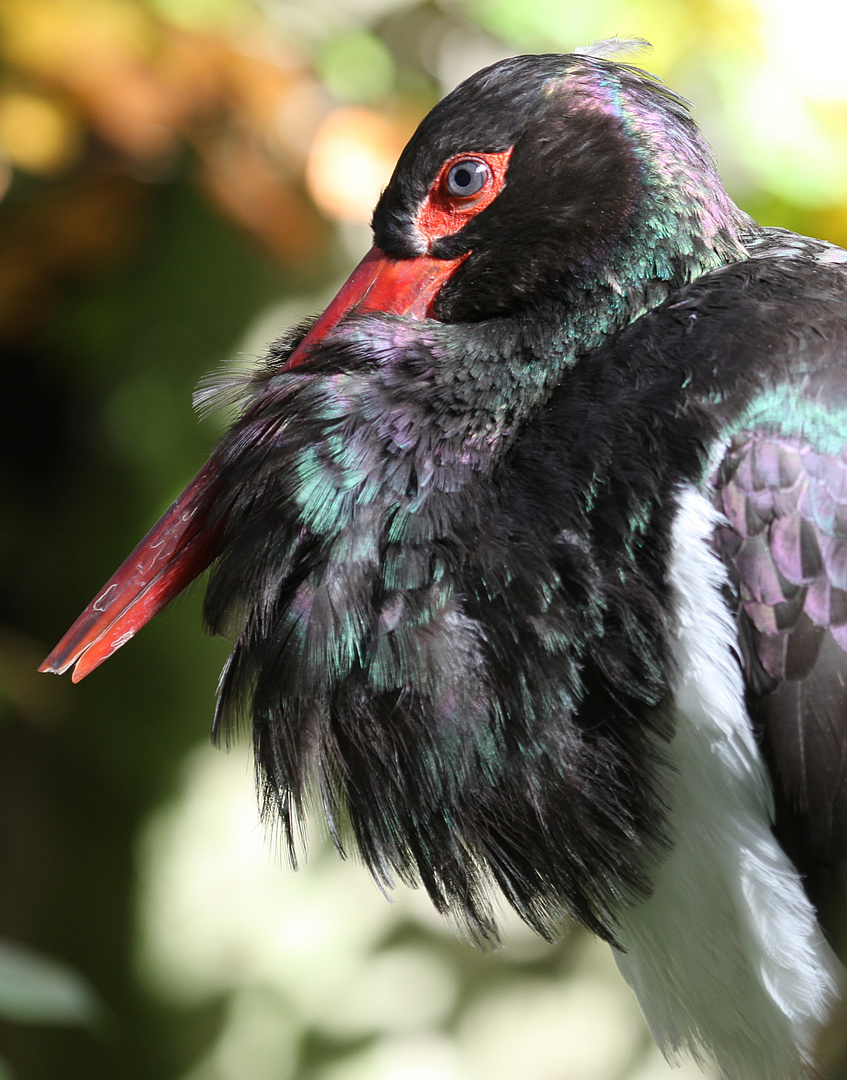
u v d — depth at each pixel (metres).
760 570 4.44
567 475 4.44
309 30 4.99
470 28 5.03
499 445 4.46
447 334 4.49
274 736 4.46
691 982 4.51
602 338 4.49
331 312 4.52
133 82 4.91
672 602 4.43
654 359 4.46
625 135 4.50
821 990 4.46
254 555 4.46
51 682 5.23
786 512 4.44
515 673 4.44
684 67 4.95
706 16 4.91
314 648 4.45
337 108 4.93
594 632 4.43
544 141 4.50
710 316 4.46
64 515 5.42
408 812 4.46
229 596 4.47
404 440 4.46
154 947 5.30
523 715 4.44
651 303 4.49
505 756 4.45
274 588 4.46
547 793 4.45
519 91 4.50
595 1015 5.52
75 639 4.50
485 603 4.44
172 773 5.28
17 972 4.53
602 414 4.45
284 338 4.55
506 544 4.44
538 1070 5.46
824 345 4.45
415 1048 5.43
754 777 4.45
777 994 4.47
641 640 4.43
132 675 5.23
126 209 5.15
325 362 4.49
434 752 4.45
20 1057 5.28
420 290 4.52
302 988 5.38
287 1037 5.38
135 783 5.27
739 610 4.44
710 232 4.50
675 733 4.45
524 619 4.43
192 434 5.20
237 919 5.35
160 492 5.23
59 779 5.32
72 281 5.31
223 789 5.32
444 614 4.44
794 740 4.45
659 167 4.49
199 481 4.50
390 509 4.45
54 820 5.30
